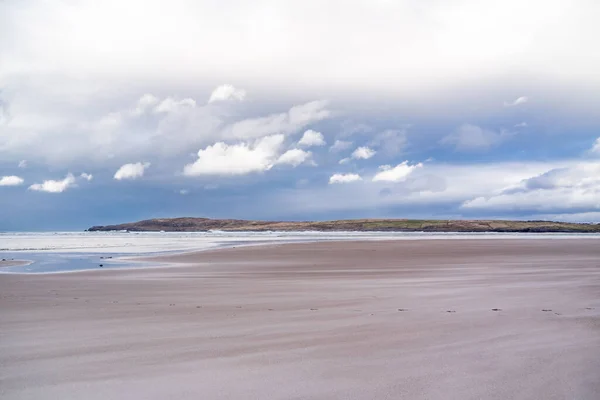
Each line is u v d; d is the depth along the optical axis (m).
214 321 9.52
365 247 43.25
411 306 11.31
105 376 5.97
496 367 6.26
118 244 58.09
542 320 9.38
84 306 11.59
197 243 59.12
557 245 45.97
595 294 13.20
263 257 31.39
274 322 9.38
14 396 5.30
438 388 5.48
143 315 10.27
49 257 33.12
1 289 15.27
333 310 10.81
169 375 5.98
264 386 5.56
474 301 12.03
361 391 5.39
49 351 7.17
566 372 6.05
